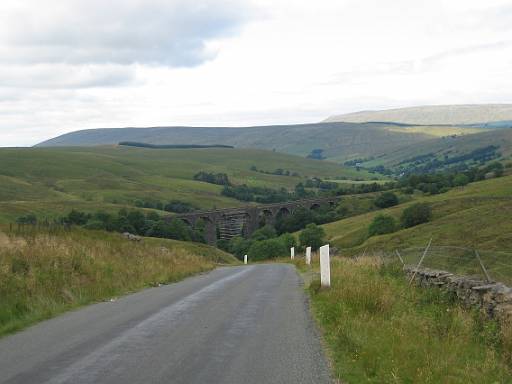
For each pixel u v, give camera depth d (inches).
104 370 338.3
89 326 488.7
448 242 2402.8
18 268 648.4
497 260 768.3
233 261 3585.1
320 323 502.0
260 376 326.6
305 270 1203.2
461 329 447.8
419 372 322.7
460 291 540.4
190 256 1457.9
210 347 404.2
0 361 362.0
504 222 2524.6
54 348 399.9
